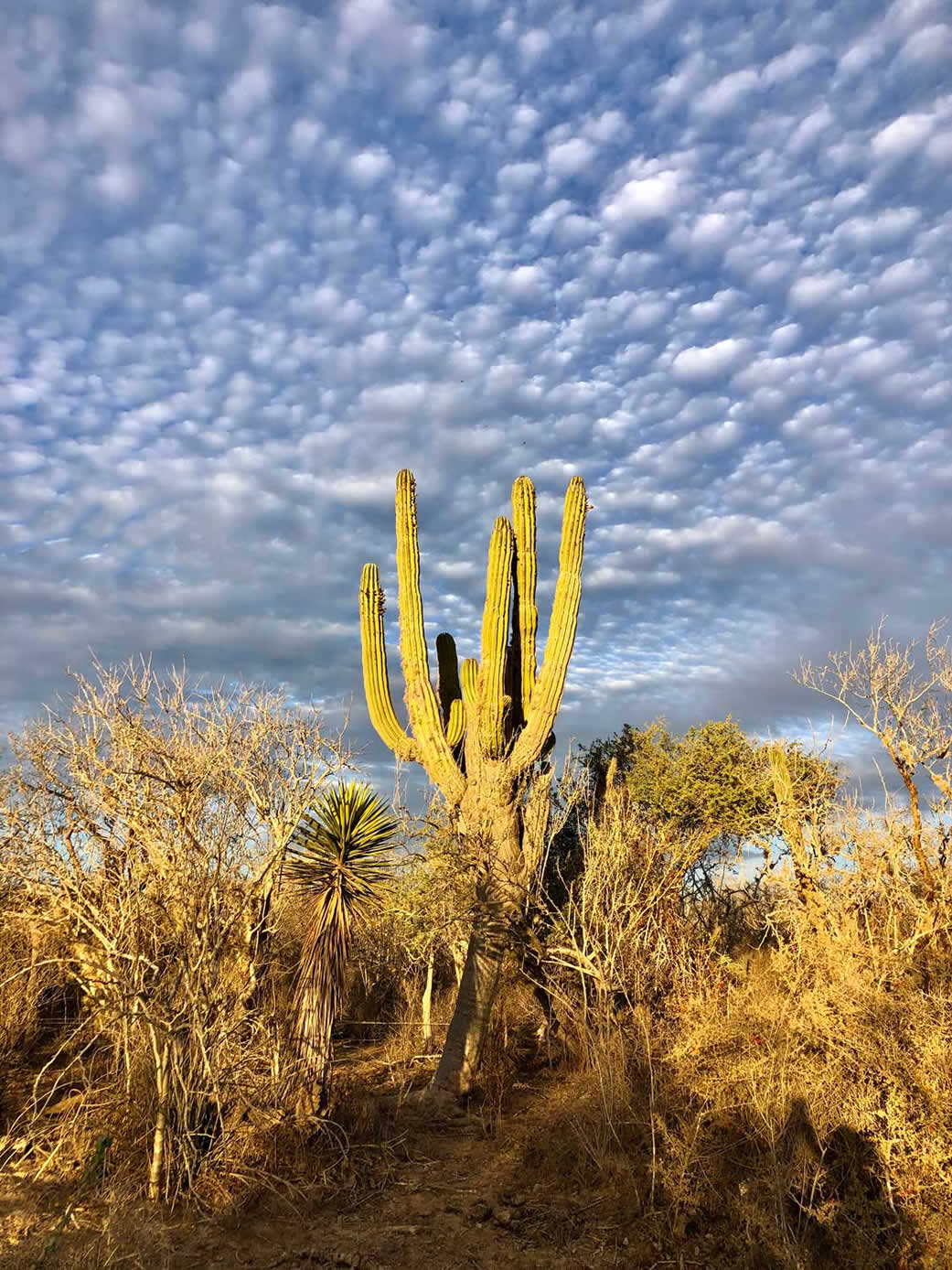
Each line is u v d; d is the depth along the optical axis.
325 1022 7.80
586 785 13.73
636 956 9.91
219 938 7.19
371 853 8.28
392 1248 5.85
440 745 11.02
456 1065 9.41
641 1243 5.70
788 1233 5.25
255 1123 7.05
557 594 10.96
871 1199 5.63
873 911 9.04
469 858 9.84
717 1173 6.12
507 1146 7.85
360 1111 8.23
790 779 11.72
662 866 11.98
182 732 8.15
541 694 10.65
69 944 7.72
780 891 11.05
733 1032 7.39
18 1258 5.30
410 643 11.29
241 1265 5.57
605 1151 6.93
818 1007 6.51
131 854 7.29
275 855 7.92
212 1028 6.95
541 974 10.88
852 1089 5.99
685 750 17.12
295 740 8.43
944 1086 5.78
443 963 14.77
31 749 7.43
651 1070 7.09
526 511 11.94
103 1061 7.75
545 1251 5.76
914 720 9.85
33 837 7.17
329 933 8.04
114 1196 5.93
